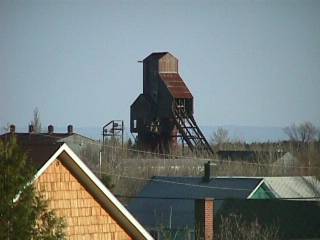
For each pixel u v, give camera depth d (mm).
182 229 186125
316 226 190250
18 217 83688
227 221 166500
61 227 89062
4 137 94312
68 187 101062
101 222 104125
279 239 183875
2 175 83875
